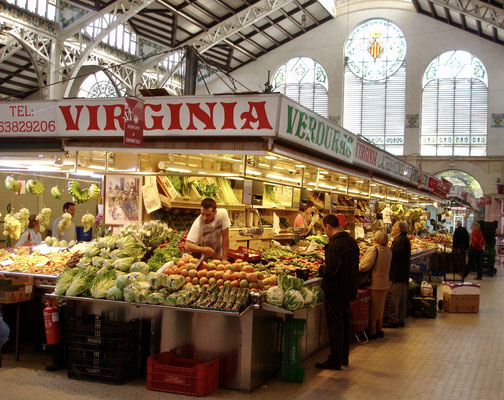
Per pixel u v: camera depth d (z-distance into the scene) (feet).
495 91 92.43
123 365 17.02
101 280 17.56
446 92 94.94
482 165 92.38
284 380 17.90
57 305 18.47
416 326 28.76
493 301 38.75
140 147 18.89
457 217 94.89
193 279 17.62
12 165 23.86
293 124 17.98
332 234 19.77
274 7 77.20
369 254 24.49
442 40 94.68
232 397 16.10
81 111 19.33
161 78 85.46
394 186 37.78
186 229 24.88
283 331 18.39
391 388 17.61
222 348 16.94
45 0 61.52
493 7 72.23
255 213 30.19
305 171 27.81
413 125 95.30
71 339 17.34
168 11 71.77
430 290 32.89
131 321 17.46
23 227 28.50
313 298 17.85
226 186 28.14
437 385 18.13
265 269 20.38
